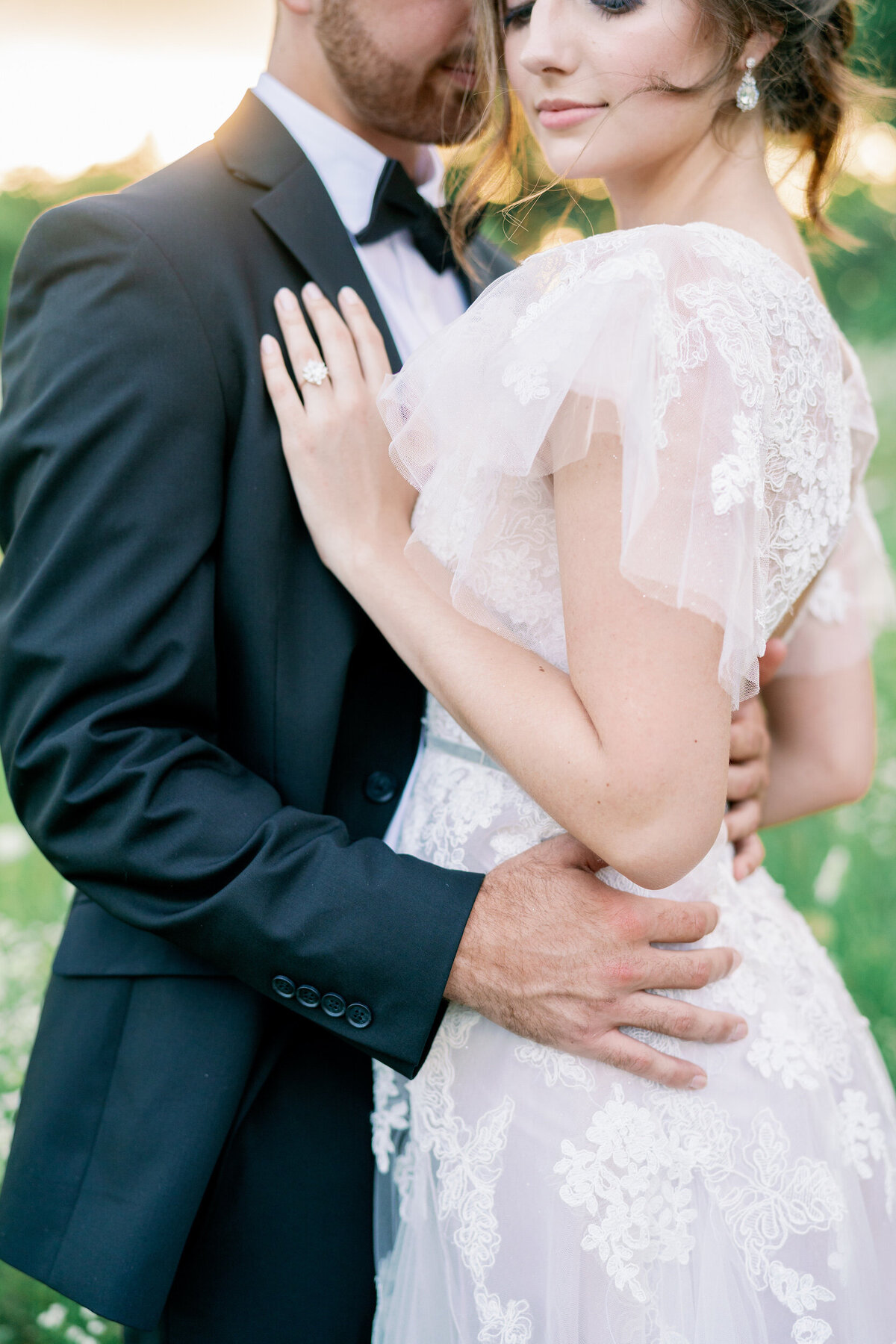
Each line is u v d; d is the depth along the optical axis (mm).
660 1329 1235
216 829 1334
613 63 1292
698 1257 1263
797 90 1458
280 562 1448
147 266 1358
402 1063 1312
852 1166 1417
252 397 1432
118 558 1321
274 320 1472
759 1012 1396
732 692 1141
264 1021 1436
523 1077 1320
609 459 1130
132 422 1328
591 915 1289
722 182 1412
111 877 1353
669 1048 1328
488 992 1296
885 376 6086
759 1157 1308
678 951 1328
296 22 1688
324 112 1740
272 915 1305
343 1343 1448
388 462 1445
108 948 1495
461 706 1270
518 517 1286
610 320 1133
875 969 2812
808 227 1699
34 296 1401
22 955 2727
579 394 1136
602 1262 1244
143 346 1341
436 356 1269
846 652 1892
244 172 1515
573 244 1238
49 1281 1355
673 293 1165
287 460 1433
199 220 1442
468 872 1350
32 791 1370
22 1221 1401
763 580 1219
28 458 1372
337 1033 1328
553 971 1278
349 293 1495
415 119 1711
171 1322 1436
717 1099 1320
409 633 1333
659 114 1328
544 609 1306
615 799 1124
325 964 1300
